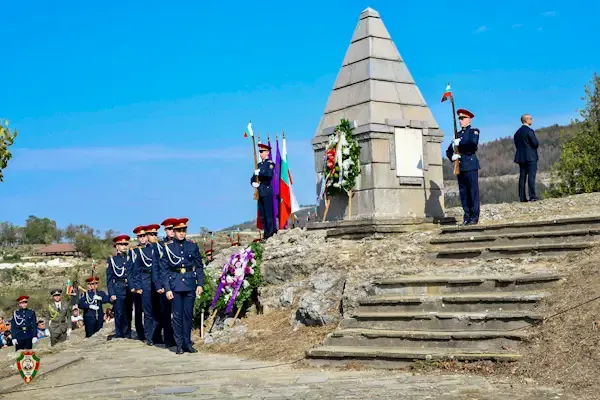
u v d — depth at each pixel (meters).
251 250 15.34
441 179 17.67
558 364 8.33
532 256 12.16
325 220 17.73
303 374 9.80
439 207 17.53
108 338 18.31
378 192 16.58
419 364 9.34
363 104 17.16
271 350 11.97
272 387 9.04
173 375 10.66
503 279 10.91
